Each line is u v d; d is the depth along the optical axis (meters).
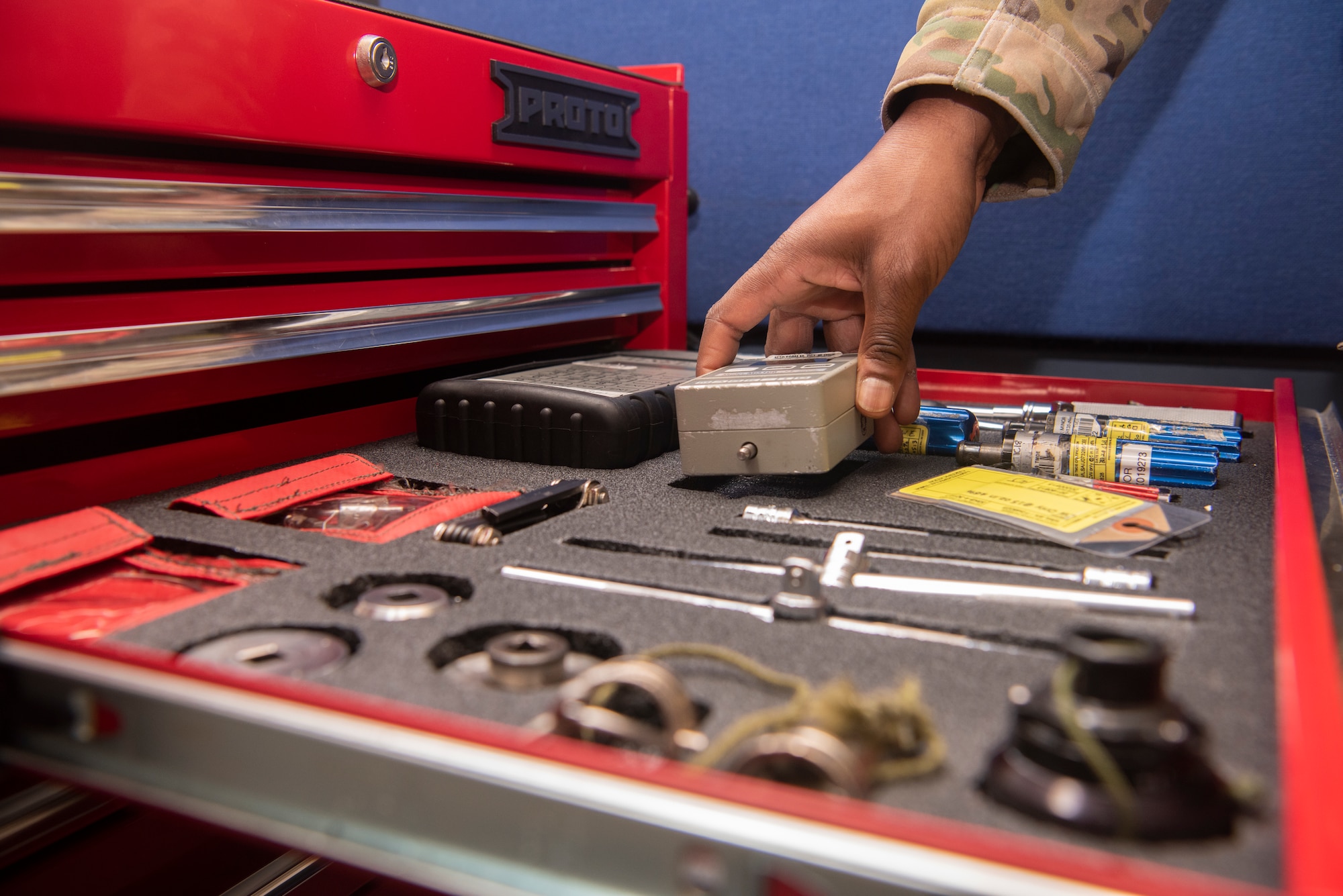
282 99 0.76
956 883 0.27
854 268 0.85
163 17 0.67
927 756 0.37
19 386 0.60
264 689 0.36
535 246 1.11
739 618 0.52
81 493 0.69
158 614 0.52
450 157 0.93
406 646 0.48
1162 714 0.33
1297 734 0.32
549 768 0.32
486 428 0.89
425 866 0.34
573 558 0.62
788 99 1.50
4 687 0.42
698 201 1.59
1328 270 1.28
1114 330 1.40
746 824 0.30
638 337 1.32
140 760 0.39
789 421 0.74
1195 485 0.81
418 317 0.92
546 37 1.64
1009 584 0.58
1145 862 0.31
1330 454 0.93
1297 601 0.43
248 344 0.76
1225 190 1.30
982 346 1.50
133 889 0.70
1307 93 1.23
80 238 0.65
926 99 0.88
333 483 0.77
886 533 0.69
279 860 0.81
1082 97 0.89
